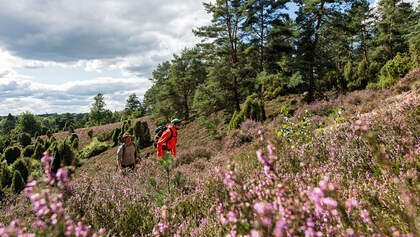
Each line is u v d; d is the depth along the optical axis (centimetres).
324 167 281
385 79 1788
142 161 600
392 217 158
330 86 2614
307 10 2056
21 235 104
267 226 97
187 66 3847
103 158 2972
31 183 103
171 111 3825
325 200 107
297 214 111
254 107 1805
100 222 235
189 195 318
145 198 334
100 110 8575
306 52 2231
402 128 305
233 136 1306
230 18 2242
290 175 238
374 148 182
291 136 473
